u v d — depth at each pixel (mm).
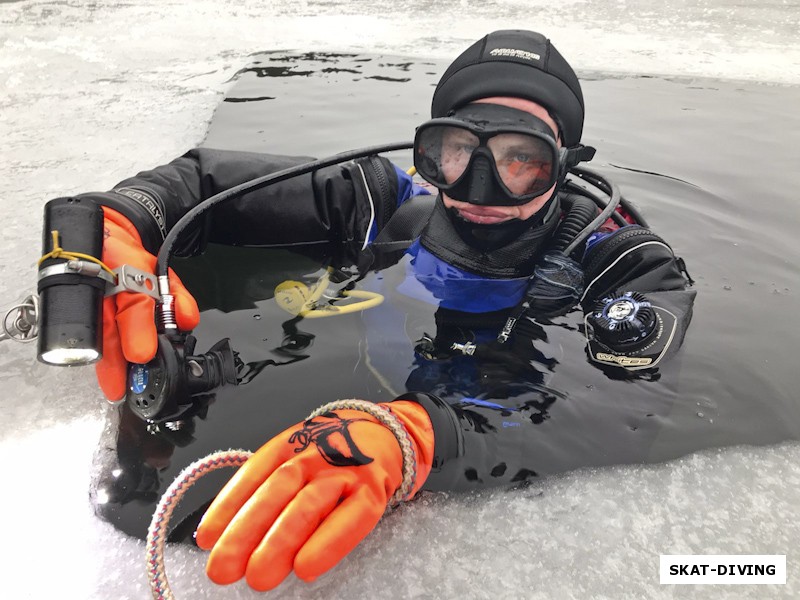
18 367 1615
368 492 1027
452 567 1136
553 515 1233
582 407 1376
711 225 2322
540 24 5391
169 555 1121
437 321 1569
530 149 1497
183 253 1857
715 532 1206
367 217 1905
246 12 5844
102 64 4324
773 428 1410
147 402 1259
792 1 6375
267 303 1724
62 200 1305
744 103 3711
